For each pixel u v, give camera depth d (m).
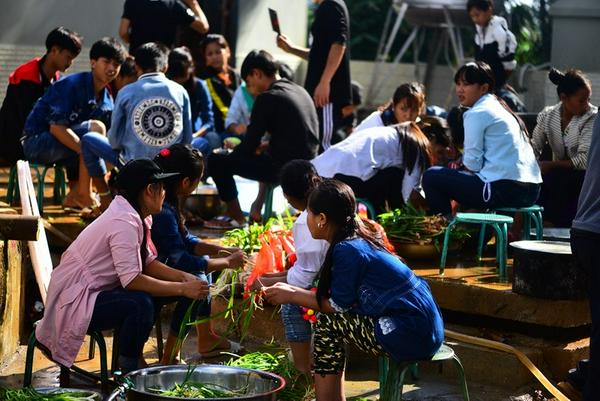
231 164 12.00
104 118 12.30
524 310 9.21
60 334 8.02
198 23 15.16
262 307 9.23
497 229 9.80
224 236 11.60
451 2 20.84
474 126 10.43
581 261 8.16
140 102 11.20
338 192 7.54
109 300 8.01
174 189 8.71
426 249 10.46
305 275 8.25
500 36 15.23
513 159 10.38
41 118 11.95
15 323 9.59
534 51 20.55
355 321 7.58
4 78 16.02
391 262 7.53
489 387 9.05
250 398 7.05
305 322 8.59
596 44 15.16
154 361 9.48
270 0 21.89
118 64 11.94
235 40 20.86
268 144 12.12
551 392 8.48
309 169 8.48
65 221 11.67
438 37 21.95
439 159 11.96
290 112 11.84
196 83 13.88
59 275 8.11
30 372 8.17
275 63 12.30
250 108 14.50
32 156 12.03
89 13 17.55
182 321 8.28
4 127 12.45
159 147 11.27
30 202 10.12
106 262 8.07
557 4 15.41
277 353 9.16
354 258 7.44
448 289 9.63
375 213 11.40
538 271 9.06
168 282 8.05
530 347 9.27
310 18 27.95
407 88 11.77
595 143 8.20
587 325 9.59
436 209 10.80
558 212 12.09
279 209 13.16
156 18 14.66
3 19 15.86
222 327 10.37
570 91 11.42
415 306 7.42
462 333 9.62
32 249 9.27
